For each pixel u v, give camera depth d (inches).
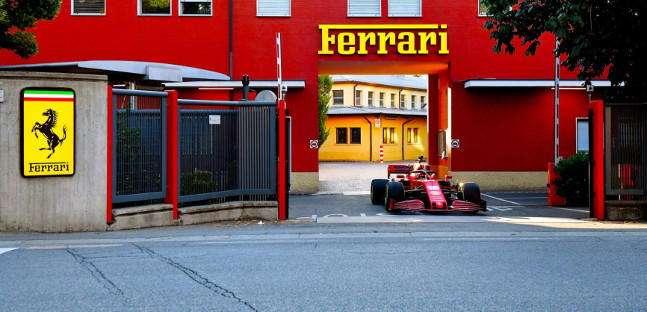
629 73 478.3
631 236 354.9
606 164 440.1
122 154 386.3
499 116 769.6
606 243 326.6
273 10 764.6
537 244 323.9
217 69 758.5
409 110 1849.2
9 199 359.9
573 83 747.4
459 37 767.1
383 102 1796.3
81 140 370.9
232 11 758.5
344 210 550.3
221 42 758.5
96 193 374.6
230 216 437.1
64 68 470.6
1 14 505.0
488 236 357.4
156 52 754.2
